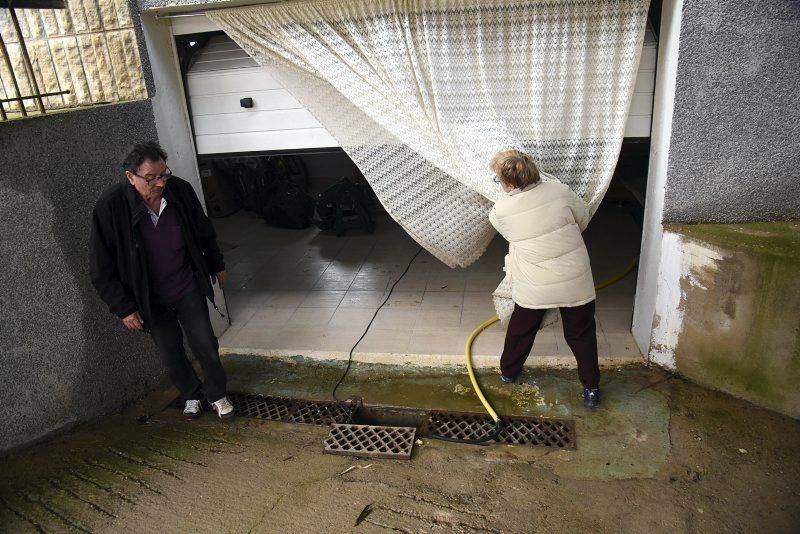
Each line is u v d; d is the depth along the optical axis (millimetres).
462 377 3590
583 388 3252
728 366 3111
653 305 3369
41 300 2865
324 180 8336
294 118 3791
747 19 2680
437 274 5137
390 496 2635
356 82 3195
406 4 2984
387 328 4230
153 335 3066
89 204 3090
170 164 3701
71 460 2912
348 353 3924
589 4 2861
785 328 2814
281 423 3279
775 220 3064
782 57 2715
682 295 3184
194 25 3566
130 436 3166
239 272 5512
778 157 2910
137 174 2537
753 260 2797
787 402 2936
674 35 2830
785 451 2770
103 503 2631
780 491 2547
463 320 4258
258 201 7023
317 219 6742
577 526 2418
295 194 6543
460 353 3809
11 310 2742
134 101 3416
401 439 3041
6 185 2639
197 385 3318
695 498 2539
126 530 2480
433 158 3221
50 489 2711
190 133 3906
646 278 3484
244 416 3365
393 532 2420
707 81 2816
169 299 2951
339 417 3297
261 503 2617
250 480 2779
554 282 2883
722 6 2676
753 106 2826
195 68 3812
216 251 3129
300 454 2990
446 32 3010
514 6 2910
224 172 7219
